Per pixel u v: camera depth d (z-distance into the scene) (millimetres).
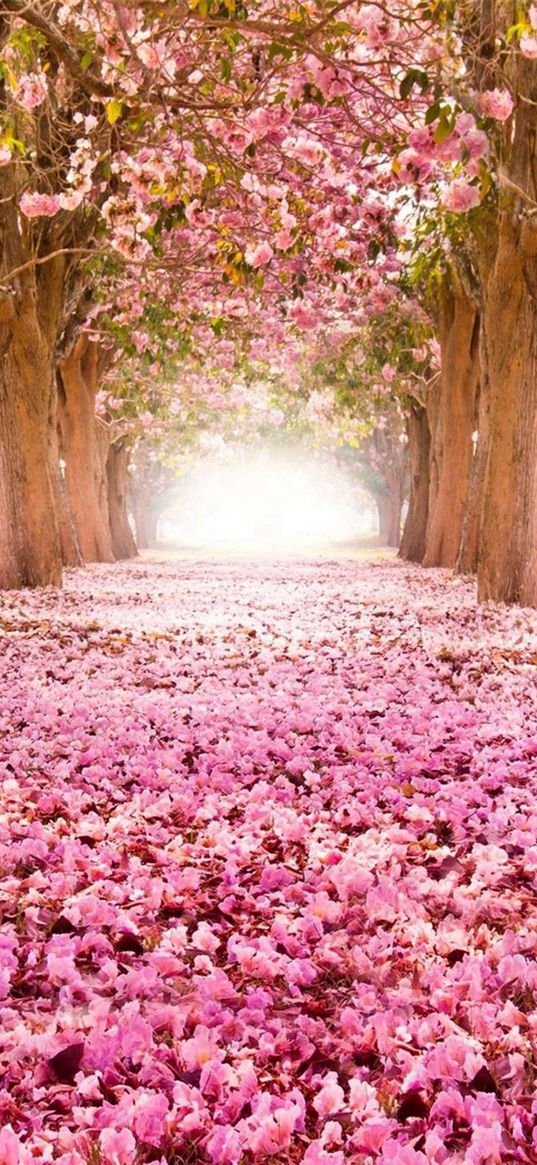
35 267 18438
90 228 18812
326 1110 2816
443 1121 2740
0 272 17719
